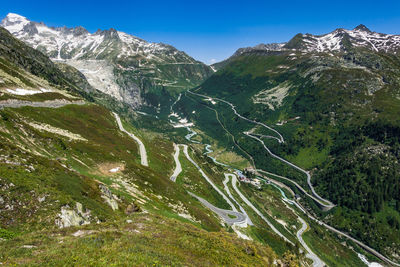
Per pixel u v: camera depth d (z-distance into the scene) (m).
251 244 50.22
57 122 139.00
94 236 31.25
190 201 135.50
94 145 126.25
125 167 116.62
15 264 22.31
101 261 25.19
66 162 88.50
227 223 144.00
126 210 67.44
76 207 45.22
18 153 52.88
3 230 32.28
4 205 36.16
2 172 41.16
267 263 45.31
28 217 36.88
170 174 182.62
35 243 28.27
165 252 32.41
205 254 36.94
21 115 115.19
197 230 48.69
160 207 94.19
